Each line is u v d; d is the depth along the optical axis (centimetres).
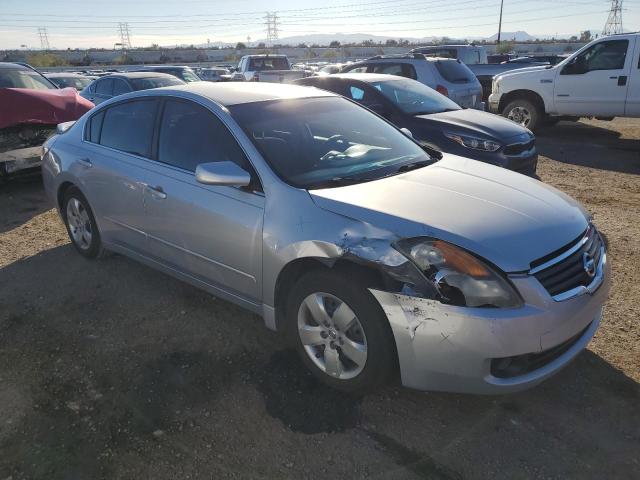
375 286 266
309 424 278
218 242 339
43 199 708
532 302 253
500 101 1226
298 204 301
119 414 288
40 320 388
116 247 446
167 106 394
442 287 254
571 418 279
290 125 365
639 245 509
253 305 336
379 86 765
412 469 248
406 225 271
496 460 253
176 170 371
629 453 255
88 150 452
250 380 314
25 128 688
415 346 260
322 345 303
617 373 313
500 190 320
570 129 1299
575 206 323
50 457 259
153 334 367
